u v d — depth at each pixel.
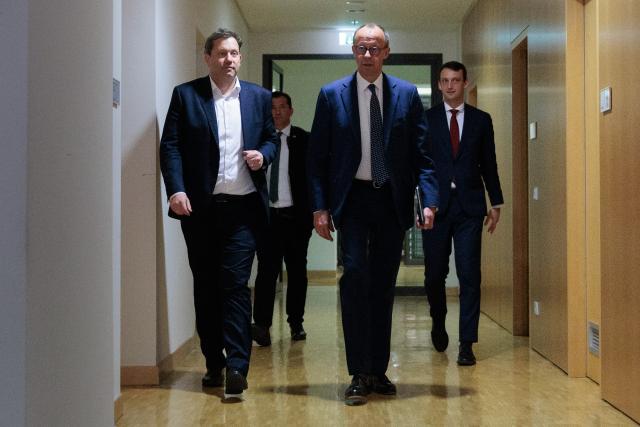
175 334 4.14
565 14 3.81
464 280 4.14
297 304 5.09
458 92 4.28
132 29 3.69
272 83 8.54
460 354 4.10
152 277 3.64
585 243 3.79
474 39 7.20
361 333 3.21
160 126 3.80
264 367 4.07
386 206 3.22
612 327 3.13
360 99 3.22
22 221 1.31
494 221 4.35
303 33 8.47
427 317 6.27
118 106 3.10
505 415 2.99
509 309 5.39
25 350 1.30
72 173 1.55
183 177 3.39
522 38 4.91
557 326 4.02
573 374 3.78
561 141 3.92
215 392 3.45
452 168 4.22
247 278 3.33
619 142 3.03
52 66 1.42
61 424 1.47
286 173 5.02
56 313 1.45
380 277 3.30
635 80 2.84
